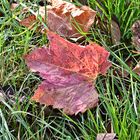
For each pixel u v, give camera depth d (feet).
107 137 0.84
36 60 0.90
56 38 0.89
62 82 0.89
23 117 0.90
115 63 0.98
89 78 0.90
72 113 0.87
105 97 0.90
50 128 0.89
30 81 0.96
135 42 0.99
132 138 0.85
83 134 0.85
